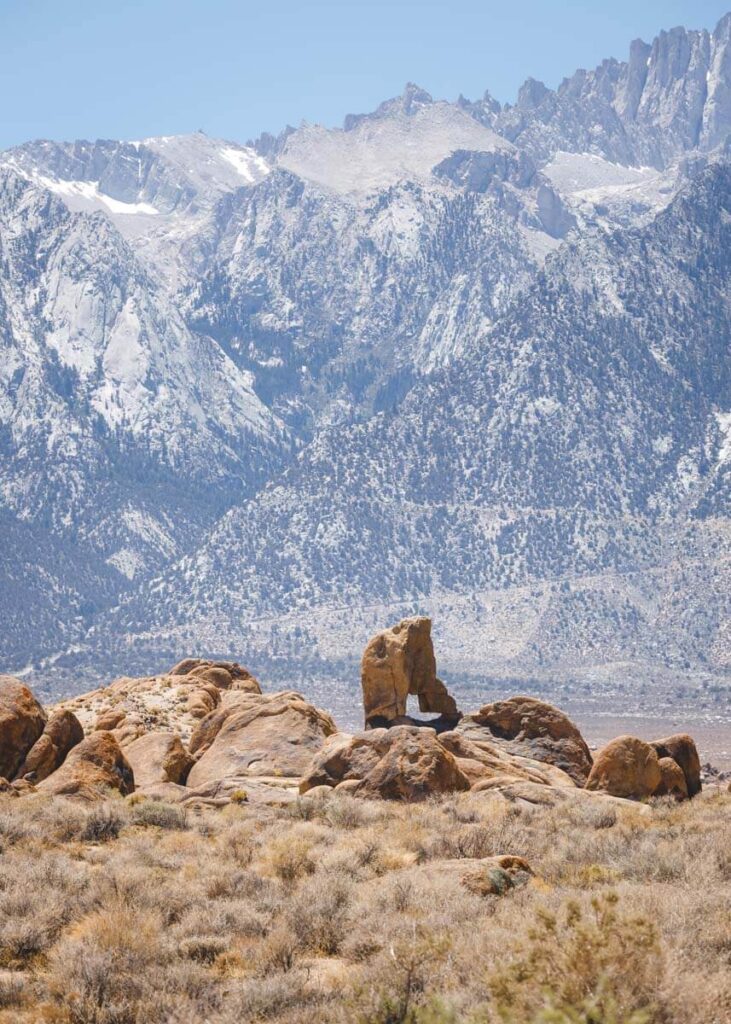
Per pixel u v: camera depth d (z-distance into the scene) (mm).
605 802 128250
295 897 75625
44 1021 58531
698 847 86000
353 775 129250
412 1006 52156
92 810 112375
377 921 69125
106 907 74000
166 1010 58688
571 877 79875
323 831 103688
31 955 68938
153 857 92000
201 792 133875
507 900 69688
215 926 71250
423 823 105750
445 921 66000
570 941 49094
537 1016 45375
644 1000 47062
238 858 93062
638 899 64312
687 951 54938
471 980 53750
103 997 59531
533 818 111250
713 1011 47562
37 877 82750
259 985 59438
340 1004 55750
